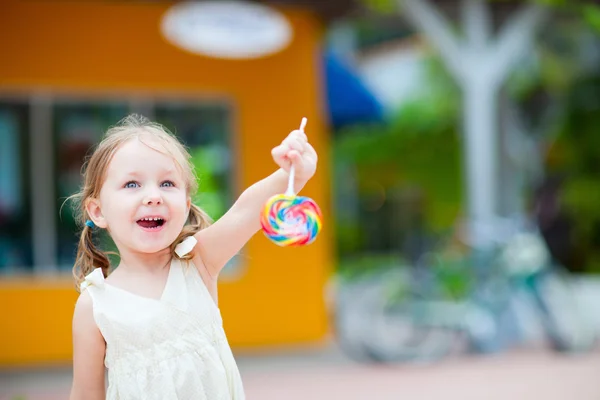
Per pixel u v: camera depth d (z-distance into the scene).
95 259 2.34
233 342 7.93
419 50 17.66
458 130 18.27
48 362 7.37
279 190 2.30
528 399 5.97
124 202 2.11
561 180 9.80
